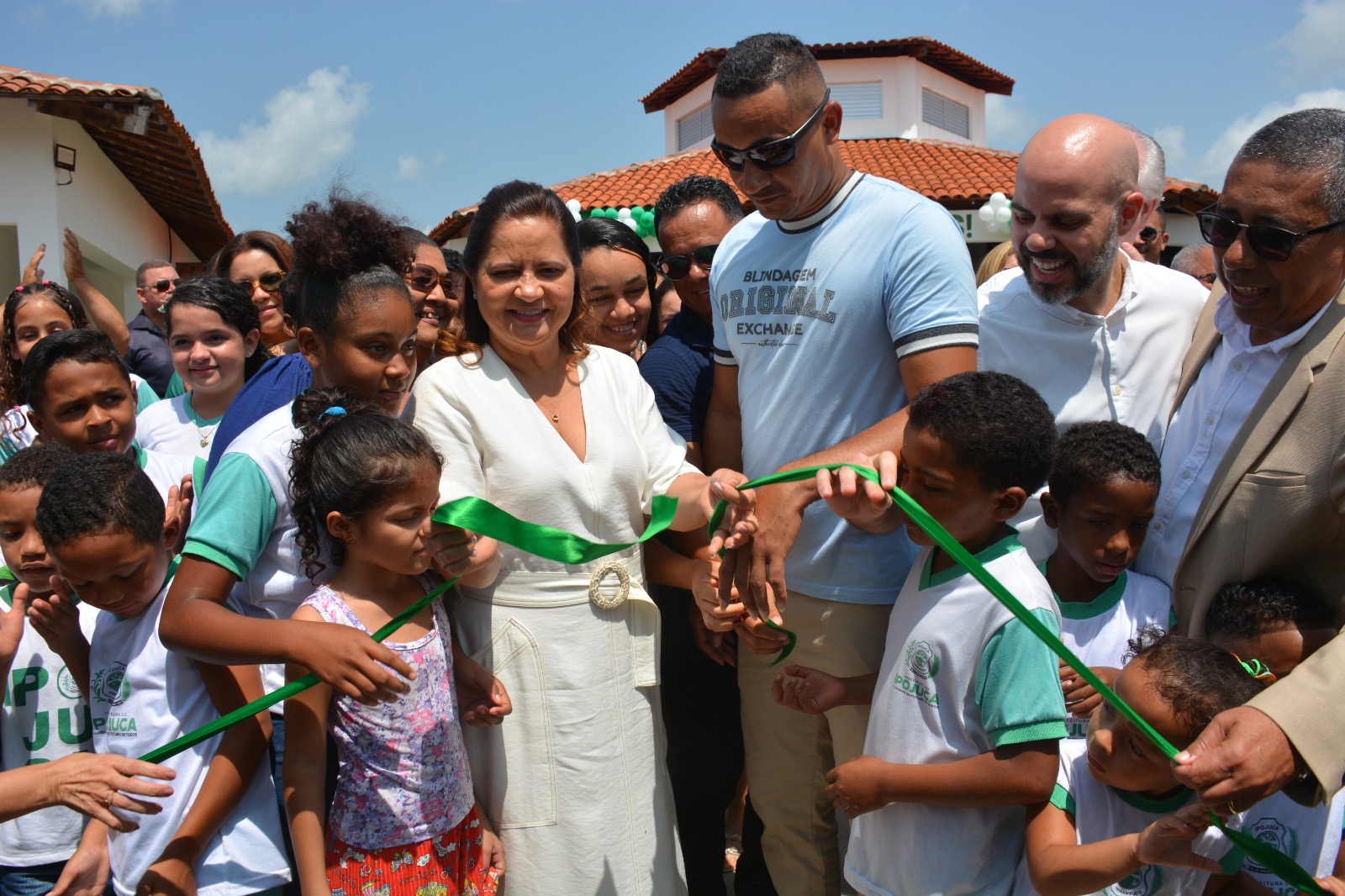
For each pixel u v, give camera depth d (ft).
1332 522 7.81
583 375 9.13
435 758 7.73
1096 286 9.68
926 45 67.77
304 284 8.77
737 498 7.79
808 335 9.16
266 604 8.13
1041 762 7.16
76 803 6.86
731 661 10.69
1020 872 7.67
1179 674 6.84
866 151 61.82
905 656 7.88
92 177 40.06
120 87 33.96
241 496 7.75
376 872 7.55
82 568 7.66
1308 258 7.73
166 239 53.62
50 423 10.13
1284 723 6.38
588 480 8.54
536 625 8.47
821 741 9.73
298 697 7.55
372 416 7.55
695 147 69.97
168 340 12.98
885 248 8.88
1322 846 7.69
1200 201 46.29
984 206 45.57
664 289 15.28
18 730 8.80
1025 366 10.14
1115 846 6.76
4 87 32.89
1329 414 7.73
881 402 9.18
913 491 7.67
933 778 7.36
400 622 7.52
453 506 7.47
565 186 55.21
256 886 7.80
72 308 13.73
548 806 8.41
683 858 11.35
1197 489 8.91
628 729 8.72
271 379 9.78
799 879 9.94
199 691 8.13
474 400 8.50
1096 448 8.65
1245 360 8.64
